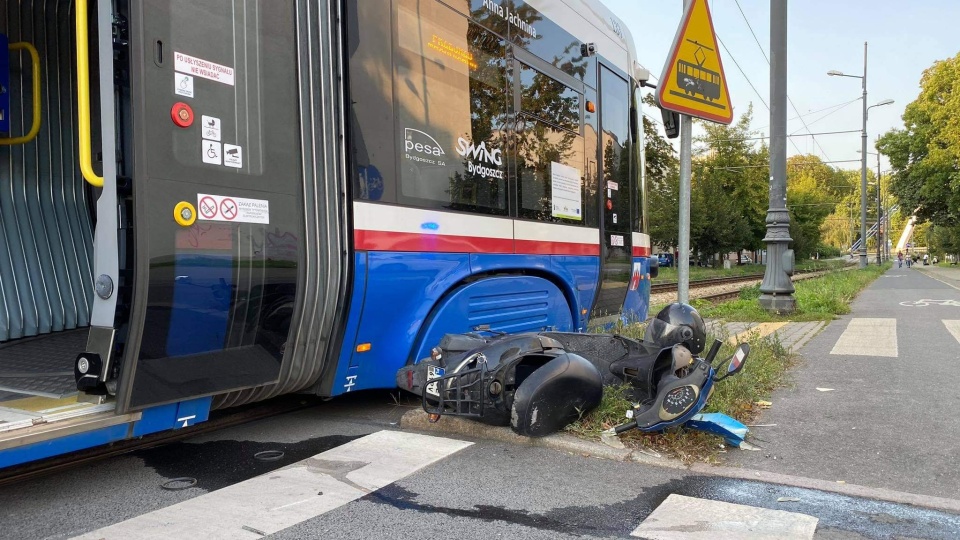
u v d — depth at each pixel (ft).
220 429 15.37
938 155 121.39
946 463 12.73
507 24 19.76
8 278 16.98
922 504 10.71
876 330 32.14
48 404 10.94
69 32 18.40
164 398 11.18
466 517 10.30
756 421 15.84
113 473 12.34
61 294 18.13
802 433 14.79
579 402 14.08
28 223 17.58
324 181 13.89
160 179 10.87
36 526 9.95
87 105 11.02
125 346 10.57
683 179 19.30
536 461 12.91
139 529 9.82
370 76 15.11
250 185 12.41
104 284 10.85
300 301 13.44
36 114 16.75
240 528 9.87
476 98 18.38
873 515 10.34
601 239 24.67
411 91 16.21
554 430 13.93
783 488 11.53
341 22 14.42
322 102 13.92
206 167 11.62
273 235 12.83
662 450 13.28
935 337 29.43
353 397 18.63
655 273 30.25
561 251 21.89
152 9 10.85
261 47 12.73
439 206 16.87
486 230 18.39
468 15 18.22
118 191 10.75
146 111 10.69
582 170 23.58
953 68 116.57
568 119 22.80
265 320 12.79
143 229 10.59
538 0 21.36
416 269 16.06
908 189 143.95
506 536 9.64
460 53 17.85
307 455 13.44
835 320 37.27
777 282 39.55
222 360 12.07
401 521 10.16
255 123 12.55
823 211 210.79
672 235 135.54
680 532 9.70
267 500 10.96
